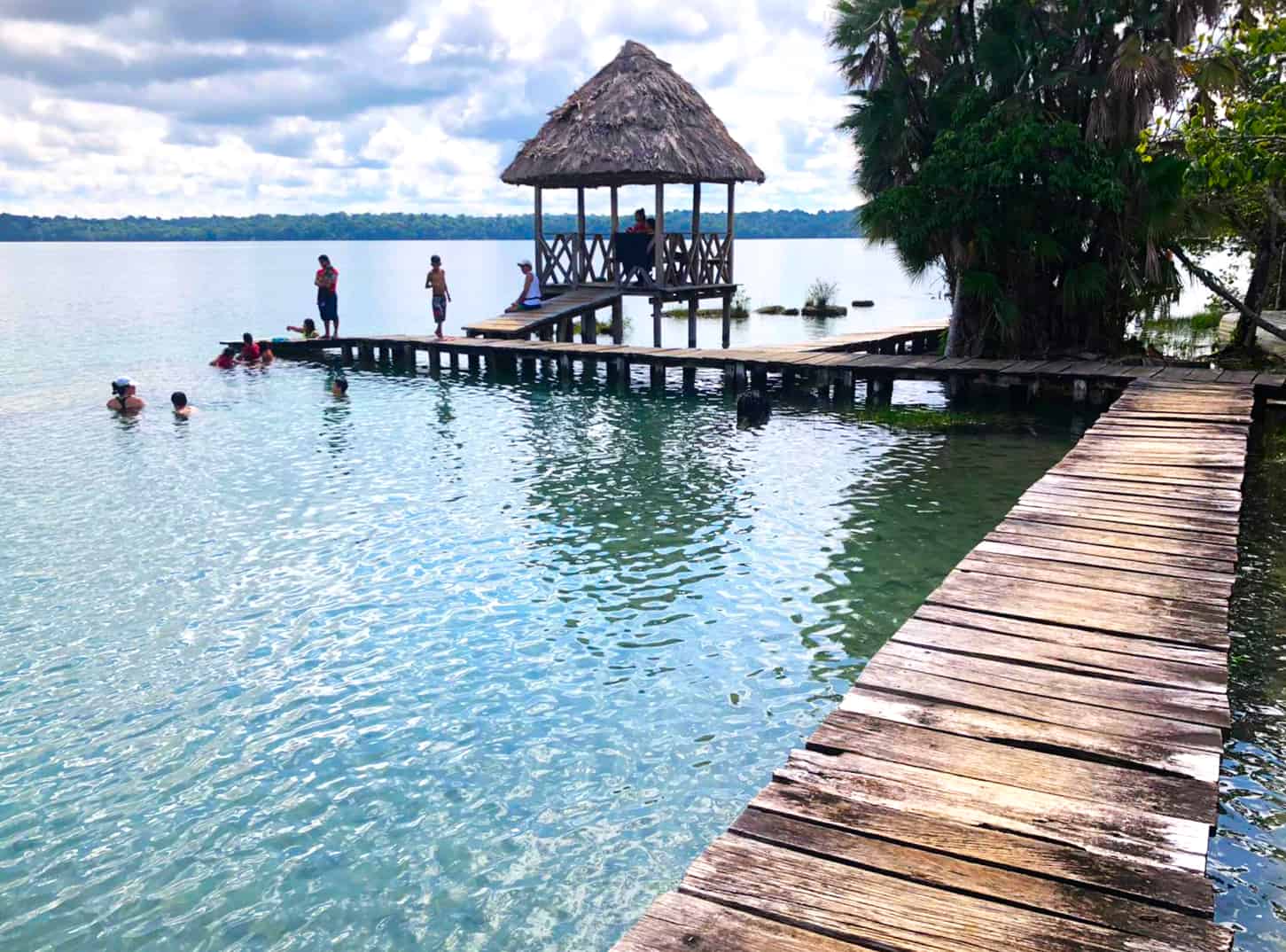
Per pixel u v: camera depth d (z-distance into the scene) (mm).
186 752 6008
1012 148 15547
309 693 6711
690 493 11352
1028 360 17250
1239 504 7875
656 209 22047
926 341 24781
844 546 9320
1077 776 3914
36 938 4453
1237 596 7750
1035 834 3490
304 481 12164
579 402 17828
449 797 5500
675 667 6949
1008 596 5953
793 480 11836
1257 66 13555
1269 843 4691
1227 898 4305
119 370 22344
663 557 9180
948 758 4078
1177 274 16828
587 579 8664
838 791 3830
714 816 5246
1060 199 16094
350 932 4477
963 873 3273
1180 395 13109
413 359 21891
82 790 5621
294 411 16938
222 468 12859
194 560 9312
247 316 41375
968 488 11188
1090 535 7148
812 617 7715
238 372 21578
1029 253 16891
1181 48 14656
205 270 106438
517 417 16391
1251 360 17281
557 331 23500
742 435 14609
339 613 8047
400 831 5207
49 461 13289
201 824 5297
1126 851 3373
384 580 8750
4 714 6449
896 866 3326
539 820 5262
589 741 6016
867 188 18734
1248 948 4012
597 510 10734
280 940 4426
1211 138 12219
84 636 7633
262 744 6086
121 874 4902
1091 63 16328
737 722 6176
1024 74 16609
